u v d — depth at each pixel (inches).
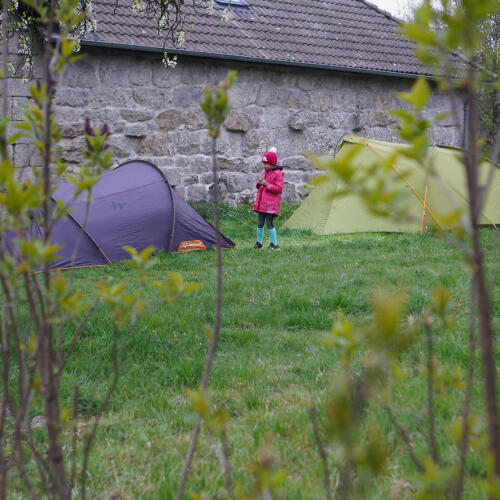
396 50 587.8
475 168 34.8
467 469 98.0
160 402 136.4
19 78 412.5
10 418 124.7
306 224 429.1
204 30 502.9
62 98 442.3
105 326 190.1
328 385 140.7
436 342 158.2
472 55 33.7
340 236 399.2
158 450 116.1
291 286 250.4
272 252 345.1
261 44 515.2
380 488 92.4
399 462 101.4
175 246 346.0
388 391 42.1
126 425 127.1
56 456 60.0
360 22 618.5
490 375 35.5
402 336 33.9
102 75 455.8
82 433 123.7
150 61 473.1
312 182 34.6
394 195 32.1
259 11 568.7
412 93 34.7
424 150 34.3
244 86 509.4
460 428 49.9
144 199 335.9
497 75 34.4
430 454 102.0
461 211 34.0
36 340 58.6
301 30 565.6
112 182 338.3
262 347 177.3
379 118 564.4
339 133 550.6
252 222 469.1
